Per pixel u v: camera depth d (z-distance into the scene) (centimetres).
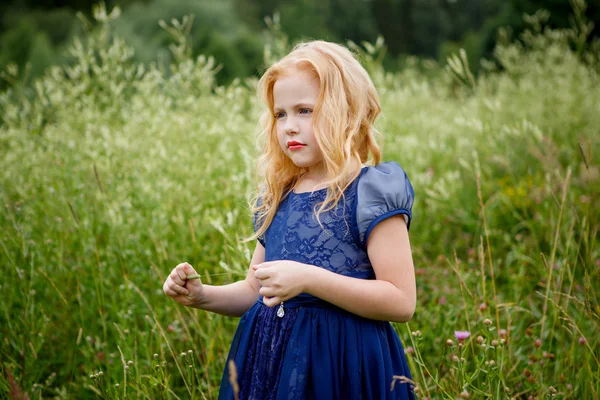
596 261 285
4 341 251
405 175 173
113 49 420
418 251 331
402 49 3659
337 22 3281
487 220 352
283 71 173
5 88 777
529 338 246
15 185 331
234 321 271
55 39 1623
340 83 171
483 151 416
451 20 3766
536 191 348
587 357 215
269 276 153
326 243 166
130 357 231
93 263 284
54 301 274
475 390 184
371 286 159
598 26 1098
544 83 511
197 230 301
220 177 328
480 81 558
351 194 167
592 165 346
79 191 318
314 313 165
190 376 203
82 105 418
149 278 280
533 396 214
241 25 1528
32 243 271
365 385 162
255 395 169
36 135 388
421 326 265
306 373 160
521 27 1287
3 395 220
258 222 192
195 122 386
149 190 310
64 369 264
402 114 497
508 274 304
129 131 375
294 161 173
